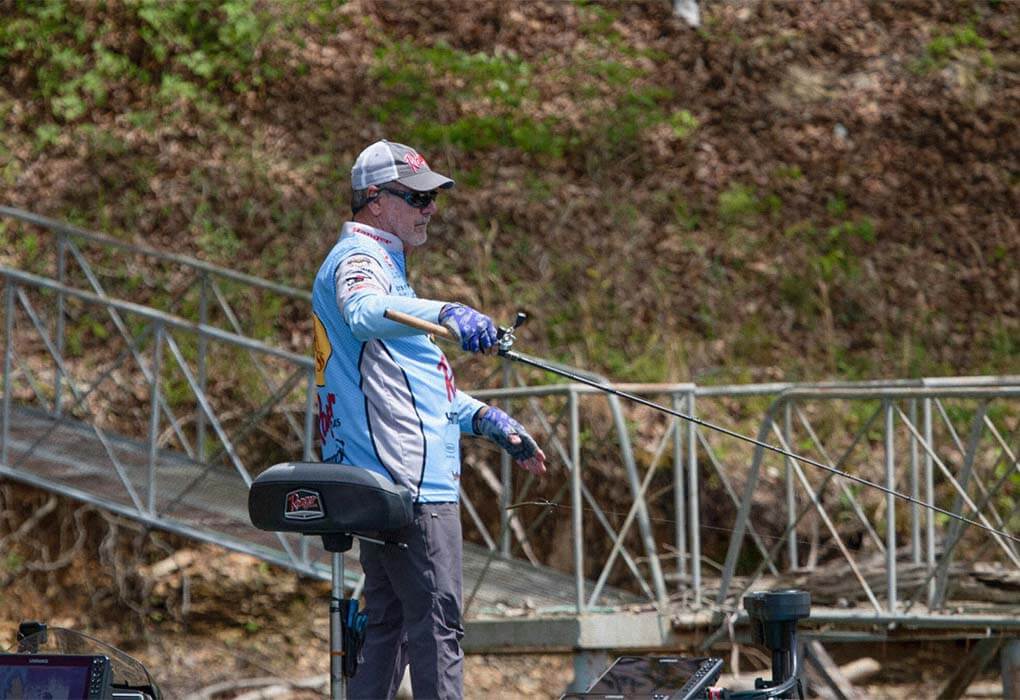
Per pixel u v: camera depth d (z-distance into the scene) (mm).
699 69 45156
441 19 45469
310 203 38531
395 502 12461
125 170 38438
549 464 31312
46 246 36688
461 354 34719
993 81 46094
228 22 42219
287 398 32969
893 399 21469
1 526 28875
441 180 14273
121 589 29234
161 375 33438
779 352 37344
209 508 27422
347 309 13148
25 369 30984
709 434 32656
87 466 28547
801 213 41219
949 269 40656
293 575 30344
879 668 28422
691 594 23922
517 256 38188
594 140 41656
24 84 40500
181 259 33156
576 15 46656
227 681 28453
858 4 48312
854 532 30312
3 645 27766
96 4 41969
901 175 42875
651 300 37594
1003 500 31328
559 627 21797
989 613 21234
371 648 14250
